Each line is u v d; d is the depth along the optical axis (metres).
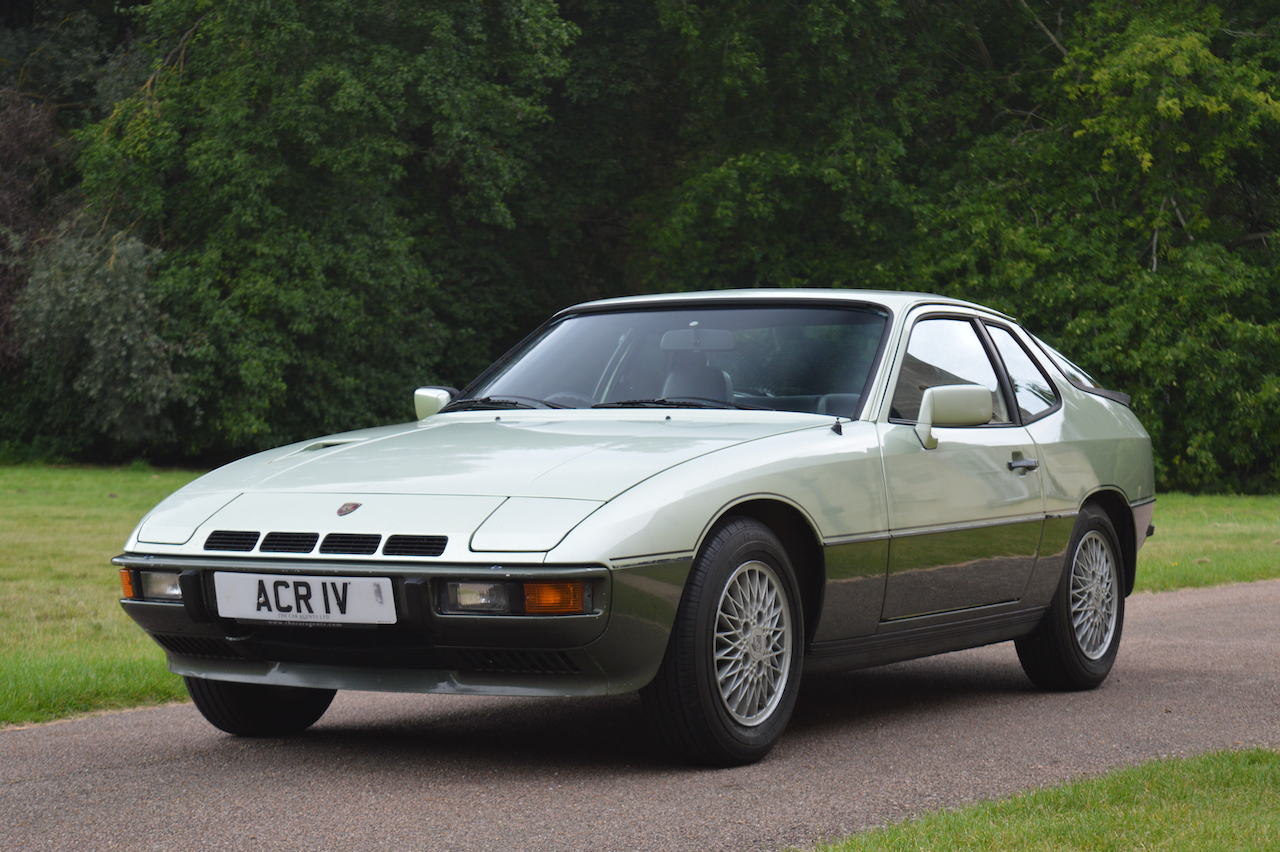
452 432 4.62
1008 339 5.88
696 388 4.81
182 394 27.06
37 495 19.78
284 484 4.16
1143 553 12.53
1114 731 4.66
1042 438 5.62
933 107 29.70
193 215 28.72
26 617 8.38
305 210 28.73
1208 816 3.16
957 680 6.06
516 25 28.52
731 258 31.14
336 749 4.41
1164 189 25.88
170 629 4.08
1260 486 26.27
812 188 29.98
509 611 3.57
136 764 4.18
